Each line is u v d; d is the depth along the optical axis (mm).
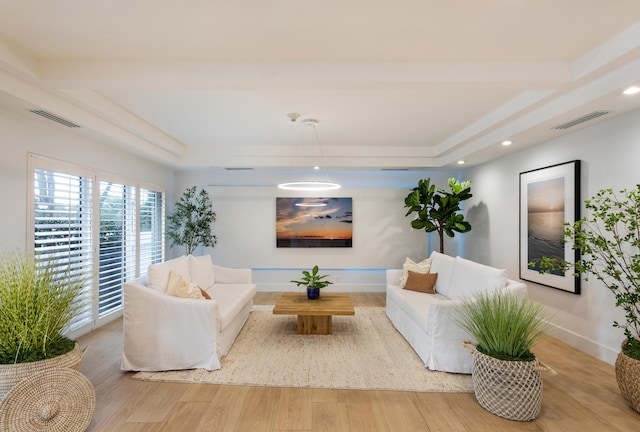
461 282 3688
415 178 6527
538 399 2225
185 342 2914
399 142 5137
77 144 3738
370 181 6523
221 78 2479
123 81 2496
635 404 2273
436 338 2928
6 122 2912
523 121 3459
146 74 2484
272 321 4352
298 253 6410
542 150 4047
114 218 4453
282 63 2477
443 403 2438
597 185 3258
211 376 2793
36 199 3240
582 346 3402
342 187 6422
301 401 2443
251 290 4410
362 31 2105
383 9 1882
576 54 2400
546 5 1834
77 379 2035
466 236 6145
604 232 3166
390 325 4234
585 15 1927
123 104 3469
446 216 5492
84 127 3422
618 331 3037
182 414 2270
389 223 6449
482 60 2473
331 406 2383
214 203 6387
